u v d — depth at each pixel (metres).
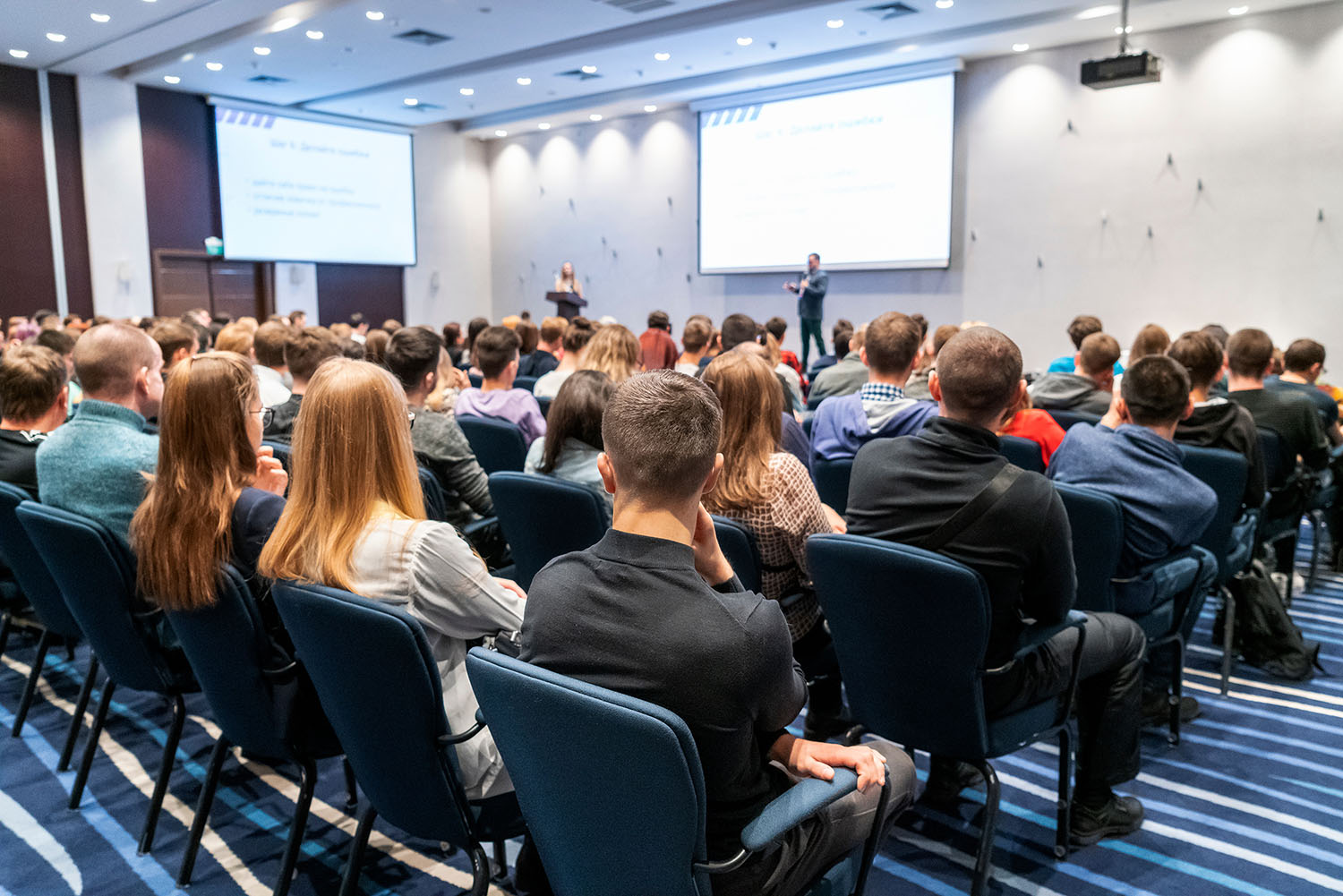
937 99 9.51
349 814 2.24
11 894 1.92
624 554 1.15
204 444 1.69
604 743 1.07
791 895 1.28
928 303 10.04
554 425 2.46
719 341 5.30
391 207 13.09
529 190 13.78
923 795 2.28
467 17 8.42
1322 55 7.61
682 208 12.03
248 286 12.34
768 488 1.98
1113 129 8.68
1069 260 9.05
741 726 1.13
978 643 1.62
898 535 1.75
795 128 10.59
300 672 1.75
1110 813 2.10
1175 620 2.45
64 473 2.07
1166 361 2.28
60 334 4.27
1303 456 3.35
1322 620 3.43
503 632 1.59
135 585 1.93
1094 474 2.30
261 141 11.77
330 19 8.41
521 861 1.59
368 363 1.60
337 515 1.54
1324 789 2.30
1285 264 7.93
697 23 8.49
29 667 3.14
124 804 2.28
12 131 10.31
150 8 8.11
